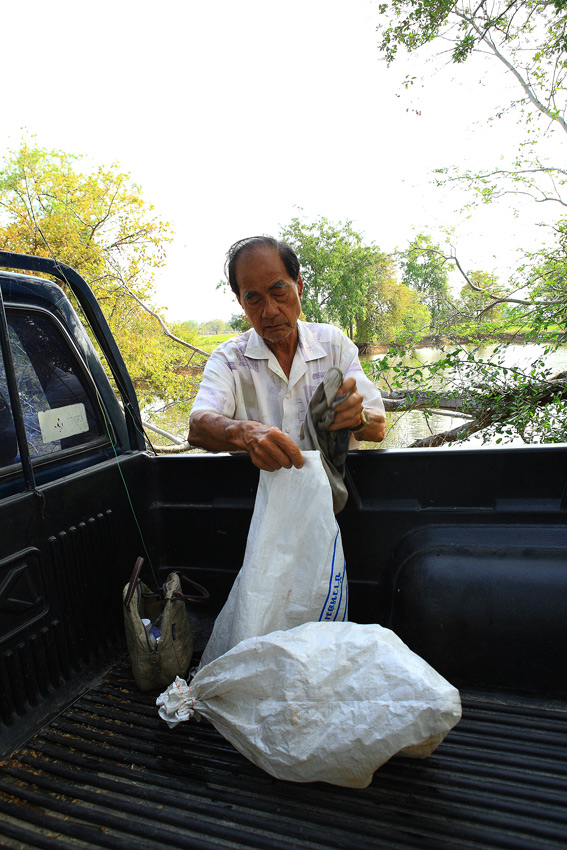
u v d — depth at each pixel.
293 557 1.46
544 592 1.43
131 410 2.05
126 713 1.51
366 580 1.76
